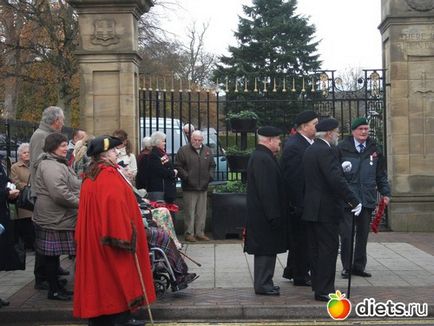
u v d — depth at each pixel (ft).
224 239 36.83
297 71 108.06
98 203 17.33
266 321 21.34
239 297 23.16
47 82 92.89
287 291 24.22
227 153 37.78
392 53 38.81
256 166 22.93
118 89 36.63
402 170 38.70
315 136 23.30
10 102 95.14
